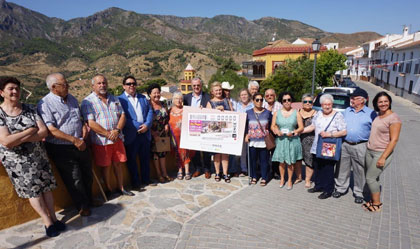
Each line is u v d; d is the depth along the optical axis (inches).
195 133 193.2
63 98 132.6
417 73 988.6
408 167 263.7
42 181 123.9
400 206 166.4
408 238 130.0
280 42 1402.6
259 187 192.5
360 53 2129.7
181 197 172.1
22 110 116.6
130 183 191.3
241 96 215.9
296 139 180.5
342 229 137.6
